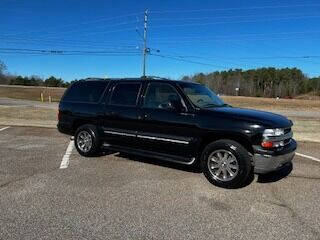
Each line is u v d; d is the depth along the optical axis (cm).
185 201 602
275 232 490
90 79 923
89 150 891
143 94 805
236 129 673
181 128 733
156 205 581
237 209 572
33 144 1075
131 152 822
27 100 4931
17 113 2264
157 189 661
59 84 13250
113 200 598
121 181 705
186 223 514
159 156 776
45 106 3397
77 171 772
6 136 1223
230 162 677
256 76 14425
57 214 535
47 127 1485
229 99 7200
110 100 859
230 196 633
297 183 719
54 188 652
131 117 806
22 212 539
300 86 14575
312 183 721
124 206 573
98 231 483
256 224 515
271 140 654
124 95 839
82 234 473
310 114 3678
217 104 781
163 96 775
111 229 490
